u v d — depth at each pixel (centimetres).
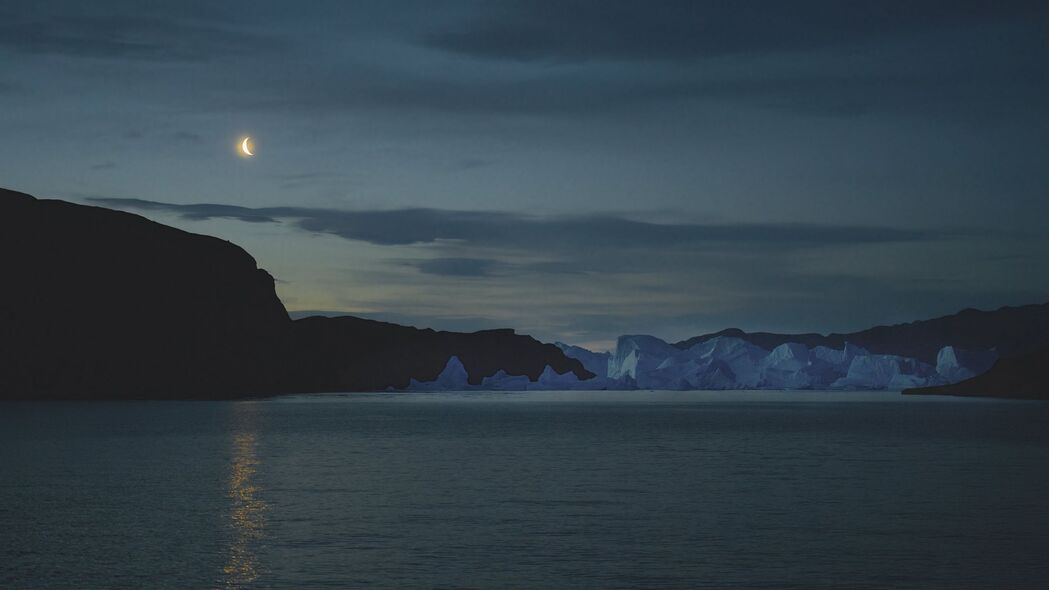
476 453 5791
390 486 4075
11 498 3644
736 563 2548
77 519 3156
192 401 15638
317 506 3472
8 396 15325
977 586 2312
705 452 5916
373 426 8775
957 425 8994
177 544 2750
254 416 10438
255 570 2441
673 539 2861
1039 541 2834
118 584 2297
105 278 18250
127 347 17800
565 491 3947
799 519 3231
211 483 4128
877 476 4506
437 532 2956
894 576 2409
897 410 13012
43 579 2339
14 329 16238
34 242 17500
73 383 16425
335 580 2352
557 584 2328
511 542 2808
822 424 9362
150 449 5834
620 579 2377
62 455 5394
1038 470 4769
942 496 3797
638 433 7962
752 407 14650
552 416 11319
